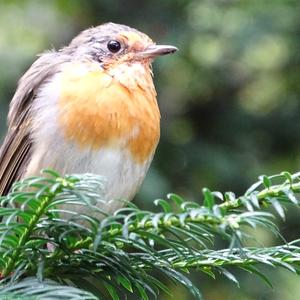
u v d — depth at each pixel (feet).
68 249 19.97
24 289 18.39
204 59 47.32
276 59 48.65
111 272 21.31
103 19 47.80
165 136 45.29
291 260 20.93
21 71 47.73
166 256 21.47
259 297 41.88
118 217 17.44
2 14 53.83
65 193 17.83
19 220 20.49
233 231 16.78
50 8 52.06
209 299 42.34
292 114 46.96
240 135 46.88
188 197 44.45
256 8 46.70
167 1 46.32
